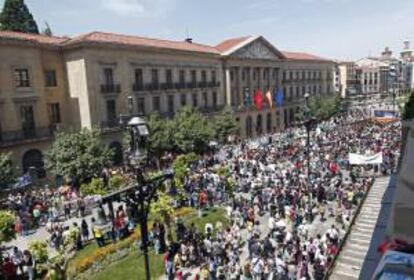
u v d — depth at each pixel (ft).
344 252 61.41
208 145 142.31
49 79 127.34
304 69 264.11
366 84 424.46
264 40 218.38
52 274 53.26
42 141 118.52
